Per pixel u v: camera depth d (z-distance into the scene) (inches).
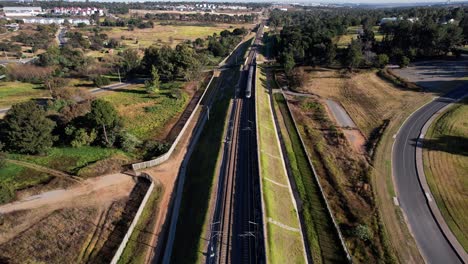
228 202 1875.0
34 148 2378.2
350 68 4889.3
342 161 2484.0
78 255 1573.6
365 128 3058.6
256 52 6648.6
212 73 5118.1
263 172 2133.4
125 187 2137.1
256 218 1739.7
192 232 1707.7
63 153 2488.9
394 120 3127.5
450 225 1820.9
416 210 1937.7
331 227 1792.6
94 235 1707.7
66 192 2050.9
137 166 2327.8
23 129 2305.6
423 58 5339.6
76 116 2721.5
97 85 4315.9
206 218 1750.7
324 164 2438.5
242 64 5516.7
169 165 2426.2
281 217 1806.1
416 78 4379.9
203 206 1875.0
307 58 5418.3
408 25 5511.8
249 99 3629.4
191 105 3693.4
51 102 3265.3
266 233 1615.4
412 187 2148.1
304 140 2854.3
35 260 1521.9
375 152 2566.4
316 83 4411.9
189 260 1518.2
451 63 5007.4
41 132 2369.6
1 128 2516.0
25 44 7495.1
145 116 3329.2
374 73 4722.0
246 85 4128.9
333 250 1642.5
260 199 1847.9
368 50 5354.3
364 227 1727.4
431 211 1927.9
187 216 1871.3
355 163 2433.6
